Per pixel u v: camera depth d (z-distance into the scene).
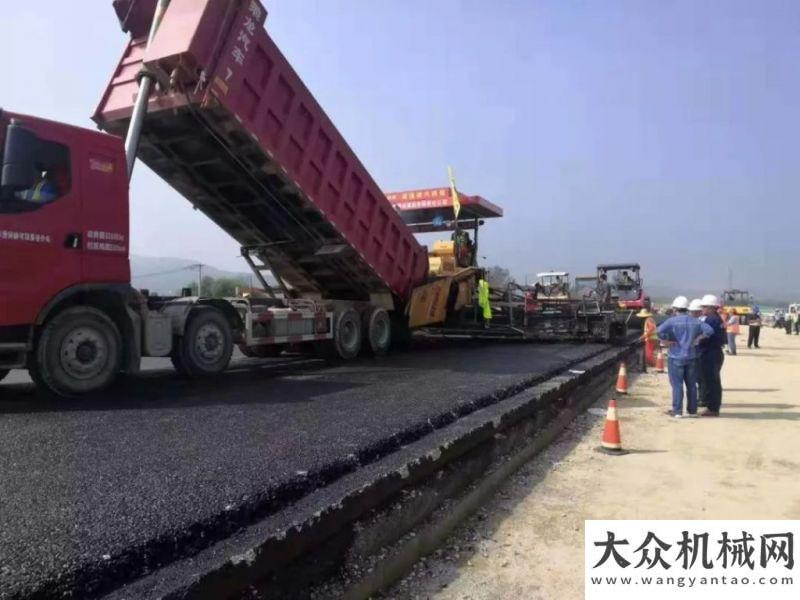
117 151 6.33
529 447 6.32
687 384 8.72
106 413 5.23
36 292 5.63
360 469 3.78
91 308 6.12
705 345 8.87
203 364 7.50
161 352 6.92
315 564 3.02
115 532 2.61
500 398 6.43
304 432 4.50
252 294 10.78
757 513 4.80
